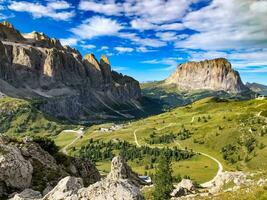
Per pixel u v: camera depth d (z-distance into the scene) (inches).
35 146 2977.4
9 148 2327.8
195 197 2361.0
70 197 1309.1
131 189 1284.4
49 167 2738.7
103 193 1269.7
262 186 1850.4
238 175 2992.1
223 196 1972.2
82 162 3526.1
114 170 3629.4
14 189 2185.0
